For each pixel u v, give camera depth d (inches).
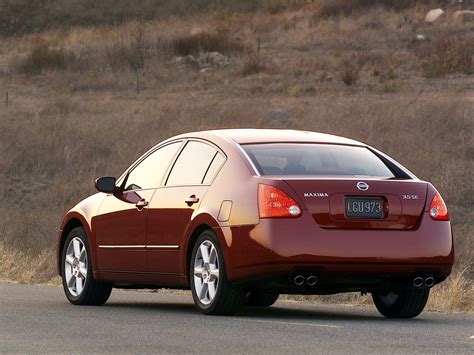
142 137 2231.8
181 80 3191.4
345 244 696.4
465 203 1672.0
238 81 3097.9
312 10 4175.7
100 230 830.5
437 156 1899.6
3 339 586.9
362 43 3565.5
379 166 751.7
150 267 783.1
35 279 1106.7
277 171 722.2
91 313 745.6
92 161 2132.1
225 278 709.3
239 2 4832.7
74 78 3272.6
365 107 2316.7
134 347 554.6
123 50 3516.2
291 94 2783.0
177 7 4889.3
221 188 729.6
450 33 3641.7
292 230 690.8
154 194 788.0
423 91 2721.5
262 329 639.8
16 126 2338.8
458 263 1184.8
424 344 580.4
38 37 4001.0
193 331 627.2
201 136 782.5
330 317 749.3
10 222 1576.0
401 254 706.8
